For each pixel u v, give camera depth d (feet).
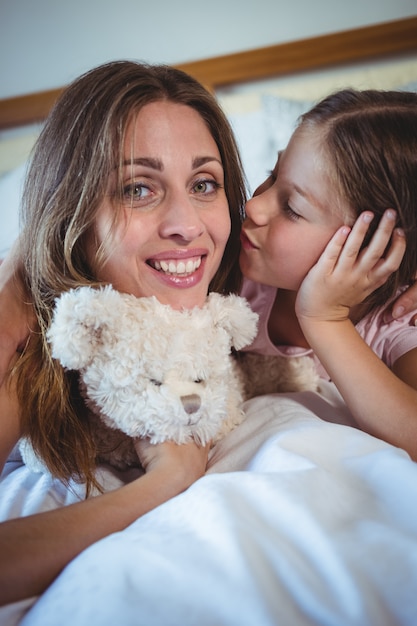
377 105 3.25
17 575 1.90
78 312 2.43
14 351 2.89
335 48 6.73
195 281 2.81
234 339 2.84
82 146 2.75
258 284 3.77
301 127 3.26
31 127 7.16
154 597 1.61
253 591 1.58
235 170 3.24
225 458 2.65
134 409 2.48
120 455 2.91
